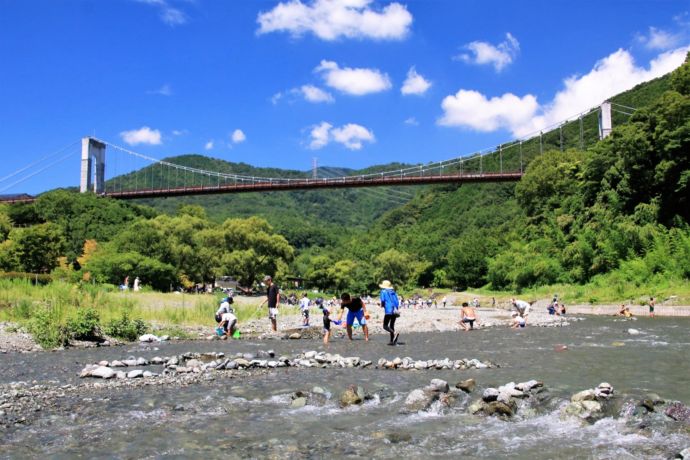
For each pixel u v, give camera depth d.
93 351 12.59
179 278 63.41
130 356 11.70
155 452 5.32
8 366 10.26
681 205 44.53
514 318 21.92
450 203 129.62
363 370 9.86
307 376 9.17
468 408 6.98
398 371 9.75
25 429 6.06
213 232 74.00
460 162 92.62
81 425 6.23
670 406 6.52
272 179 91.25
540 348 13.33
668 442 5.59
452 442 5.69
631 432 5.97
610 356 11.71
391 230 131.75
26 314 17.05
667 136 43.31
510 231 82.81
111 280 49.78
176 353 12.20
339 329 18.84
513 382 8.30
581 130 82.38
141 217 84.44
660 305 32.94
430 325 20.34
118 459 5.12
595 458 5.16
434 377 9.05
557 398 7.11
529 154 104.06
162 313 19.92
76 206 81.62
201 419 6.53
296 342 14.64
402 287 93.56
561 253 53.53
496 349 13.08
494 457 5.23
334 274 97.44
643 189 47.16
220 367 9.97
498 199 115.62
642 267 40.25
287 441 5.70
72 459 5.11
